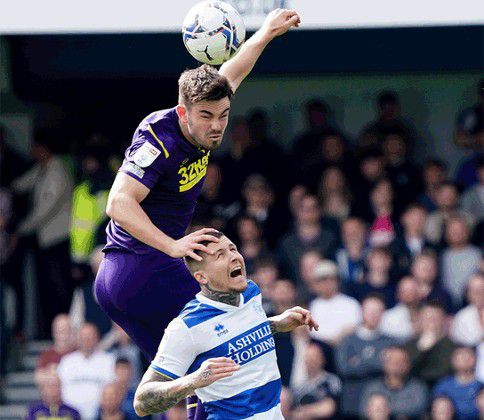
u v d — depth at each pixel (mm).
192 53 17656
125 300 17125
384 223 38531
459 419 34344
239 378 16531
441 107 43969
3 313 38719
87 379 36188
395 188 39250
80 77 38531
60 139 41062
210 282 16438
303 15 32219
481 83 43719
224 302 16531
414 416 34469
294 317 17297
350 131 44469
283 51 38906
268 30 18000
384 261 36781
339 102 44438
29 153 42969
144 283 17000
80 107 42688
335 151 40156
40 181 40406
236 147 40500
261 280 36625
